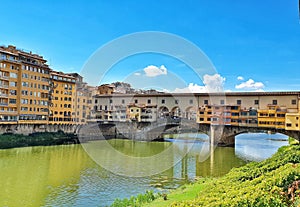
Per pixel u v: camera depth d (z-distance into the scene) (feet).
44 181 98.12
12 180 99.35
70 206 73.31
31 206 73.10
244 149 196.54
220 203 41.96
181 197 66.23
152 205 61.77
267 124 214.07
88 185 92.63
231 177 71.20
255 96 227.61
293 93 219.20
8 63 209.05
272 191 42.09
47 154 158.92
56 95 250.37
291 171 46.60
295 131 197.88
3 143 186.91
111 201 77.00
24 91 221.05
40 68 234.38
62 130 247.50
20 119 217.36
